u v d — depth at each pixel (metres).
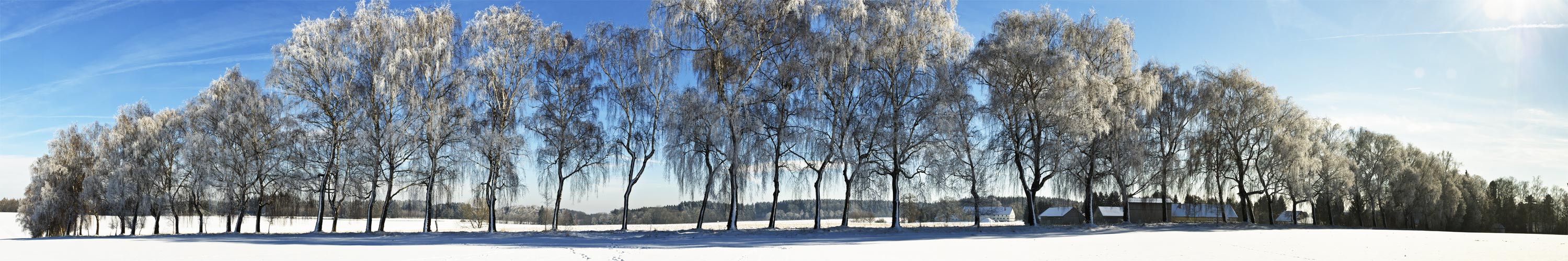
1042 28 41.09
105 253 23.45
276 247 25.69
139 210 46.53
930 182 38.94
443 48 38.62
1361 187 62.47
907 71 38.91
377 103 39.62
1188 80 48.16
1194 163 47.06
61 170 53.53
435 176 40.47
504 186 40.44
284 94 40.41
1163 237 32.78
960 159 38.12
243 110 41.53
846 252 23.62
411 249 24.80
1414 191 62.62
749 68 39.47
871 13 37.97
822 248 25.28
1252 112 47.62
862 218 72.06
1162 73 48.16
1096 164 43.00
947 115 36.19
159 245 27.67
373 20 39.53
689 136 36.91
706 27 38.44
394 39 38.88
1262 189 50.12
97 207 50.62
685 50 38.66
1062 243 28.06
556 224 40.72
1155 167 46.25
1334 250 24.80
